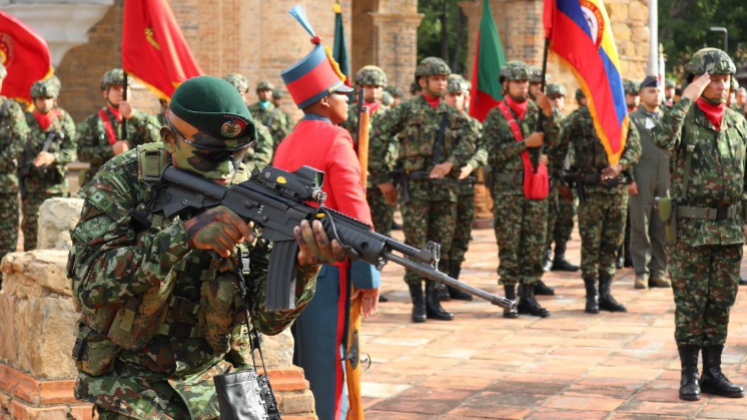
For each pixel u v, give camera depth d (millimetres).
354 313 5191
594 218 9859
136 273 3176
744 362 7719
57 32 17156
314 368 5203
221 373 3570
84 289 3264
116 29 21156
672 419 6199
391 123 9688
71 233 3361
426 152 9531
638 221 11164
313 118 5316
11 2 16922
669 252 6789
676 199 6684
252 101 16719
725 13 41219
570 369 7562
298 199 3254
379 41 25766
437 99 9695
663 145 6527
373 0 26641
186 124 3297
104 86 10578
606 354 8078
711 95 6598
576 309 10148
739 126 6695
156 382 3406
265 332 3535
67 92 21953
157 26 8242
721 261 6672
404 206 9625
